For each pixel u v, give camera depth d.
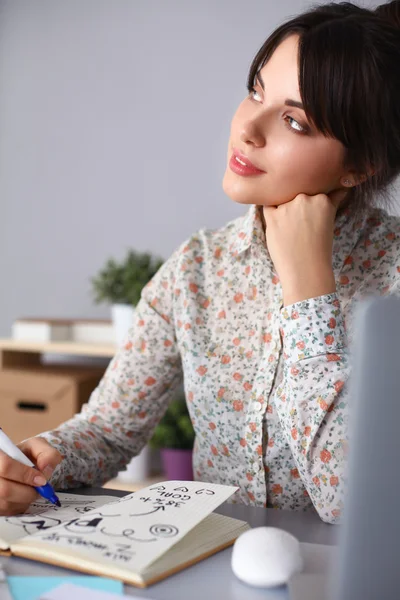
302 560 0.58
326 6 1.01
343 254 1.08
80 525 0.63
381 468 0.45
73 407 2.24
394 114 0.93
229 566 0.61
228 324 1.12
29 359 2.54
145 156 2.66
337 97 0.91
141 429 1.17
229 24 2.51
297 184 0.98
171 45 2.61
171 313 1.18
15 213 2.86
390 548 0.45
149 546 0.59
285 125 0.96
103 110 2.72
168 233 2.62
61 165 2.79
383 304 0.44
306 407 0.88
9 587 0.53
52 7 2.80
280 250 0.93
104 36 2.72
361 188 1.03
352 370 0.45
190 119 2.58
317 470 0.87
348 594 0.46
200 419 1.12
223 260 1.17
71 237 2.78
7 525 0.67
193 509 0.66
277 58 0.95
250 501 1.08
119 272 2.31
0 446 0.76
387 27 0.93
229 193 1.01
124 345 1.19
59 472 0.93
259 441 1.04
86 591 0.52
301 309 0.89
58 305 2.79
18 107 2.86
